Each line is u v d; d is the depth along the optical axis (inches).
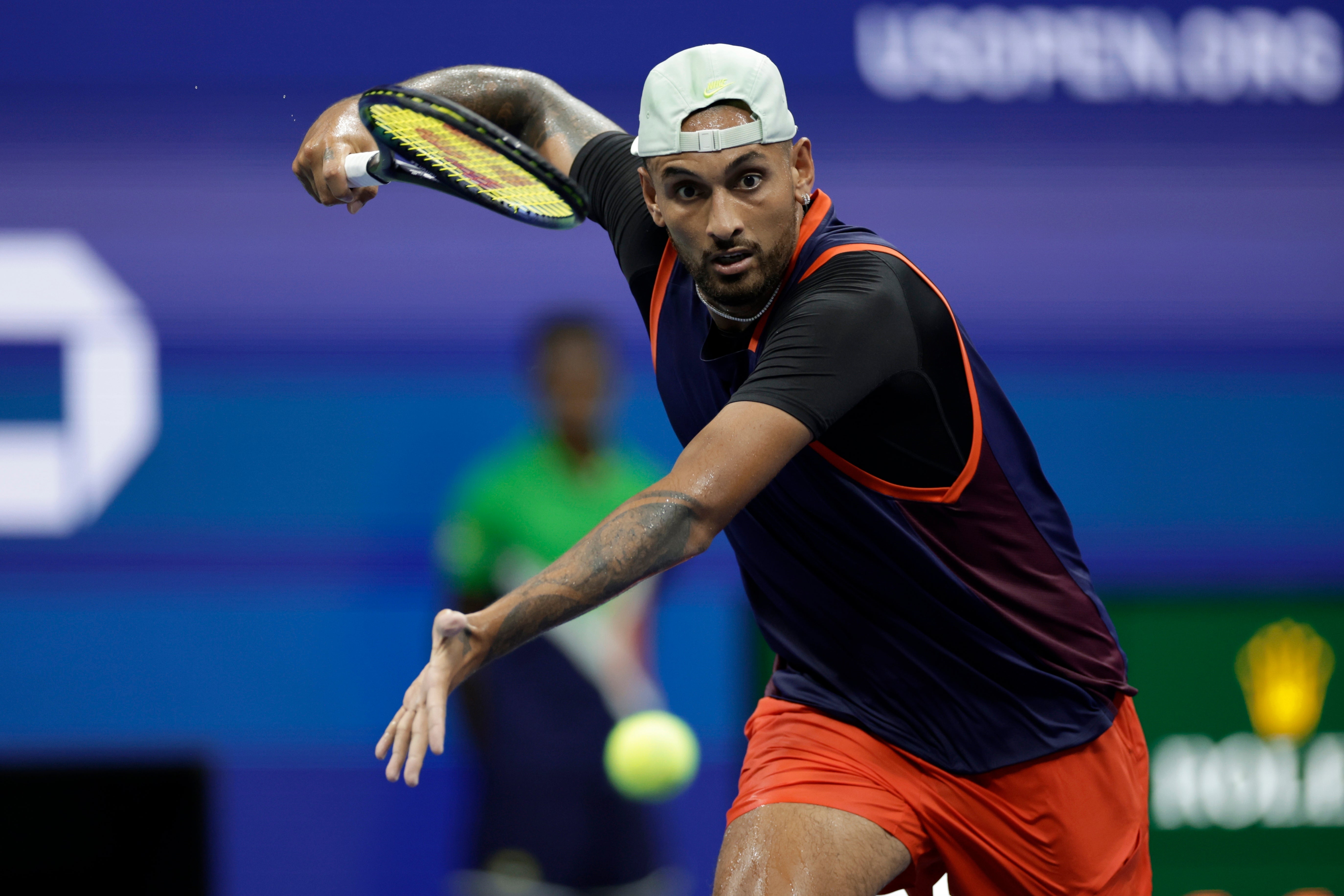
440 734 261.0
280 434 843.4
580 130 430.0
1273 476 892.6
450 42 867.4
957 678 348.5
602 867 685.3
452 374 860.0
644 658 710.5
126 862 764.0
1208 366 895.7
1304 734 832.9
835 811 345.1
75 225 839.1
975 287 890.1
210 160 850.8
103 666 812.6
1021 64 894.4
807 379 296.0
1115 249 896.9
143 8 846.5
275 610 824.9
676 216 310.3
